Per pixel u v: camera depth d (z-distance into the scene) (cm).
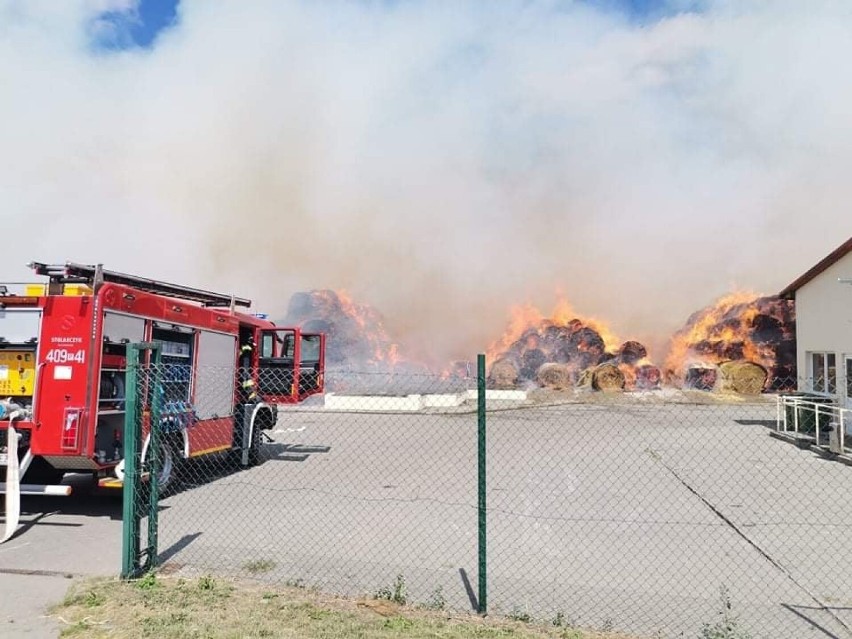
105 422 696
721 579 511
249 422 1032
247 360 1103
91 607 412
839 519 705
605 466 1065
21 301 683
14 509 616
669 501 797
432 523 679
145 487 679
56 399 666
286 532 631
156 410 515
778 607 450
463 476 971
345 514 714
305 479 939
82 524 666
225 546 575
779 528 668
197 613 402
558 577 511
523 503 784
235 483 903
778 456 1161
